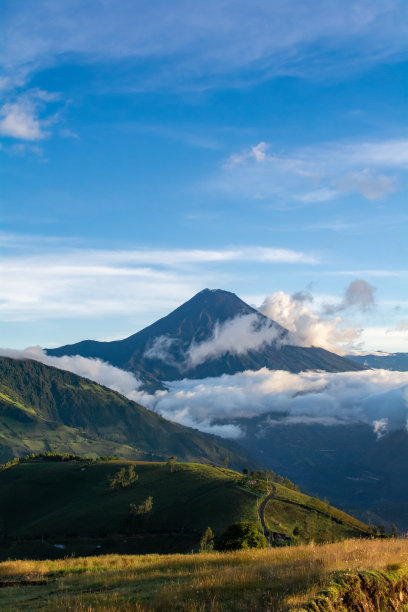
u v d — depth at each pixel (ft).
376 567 48.19
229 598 45.88
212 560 82.17
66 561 109.50
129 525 543.80
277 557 73.36
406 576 48.11
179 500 604.08
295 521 504.43
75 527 557.33
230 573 57.72
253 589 47.78
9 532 600.39
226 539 172.14
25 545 519.19
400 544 72.64
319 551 72.28
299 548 81.61
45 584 82.58
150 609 43.32
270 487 625.82
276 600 41.78
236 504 548.72
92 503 652.07
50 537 538.06
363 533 488.44
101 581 73.05
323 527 495.00
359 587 43.09
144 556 115.96
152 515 563.89
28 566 100.32
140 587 60.64
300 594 41.93
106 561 106.22
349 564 52.47
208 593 47.03
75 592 67.05
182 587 52.13
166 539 495.00
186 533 501.56
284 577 50.37
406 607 43.57
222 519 515.91
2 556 492.13
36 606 58.49
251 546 166.81
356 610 40.91
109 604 47.57
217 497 579.89
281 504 550.36
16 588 78.33
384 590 44.47
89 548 497.05
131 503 616.39
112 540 510.58
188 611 41.93
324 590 40.96
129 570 83.46
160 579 67.36
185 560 86.58
